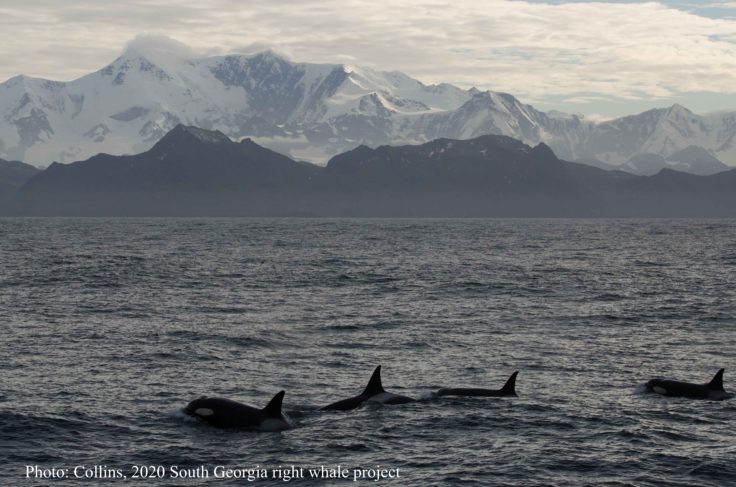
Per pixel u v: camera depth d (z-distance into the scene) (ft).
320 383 171.63
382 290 354.33
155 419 140.67
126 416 142.00
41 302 296.71
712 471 117.70
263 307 293.43
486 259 575.79
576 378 177.17
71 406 147.54
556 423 140.46
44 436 130.21
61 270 440.86
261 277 414.62
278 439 131.13
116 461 120.37
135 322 250.16
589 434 134.62
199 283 379.76
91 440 129.29
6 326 237.25
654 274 446.60
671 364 194.59
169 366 184.96
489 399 155.94
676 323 258.78
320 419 142.31
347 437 132.46
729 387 171.42
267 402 155.02
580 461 121.39
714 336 235.20
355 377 177.78
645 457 123.34
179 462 120.16
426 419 142.41
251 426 136.05
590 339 228.02
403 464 119.96
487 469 117.91
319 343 218.79
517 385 169.48
